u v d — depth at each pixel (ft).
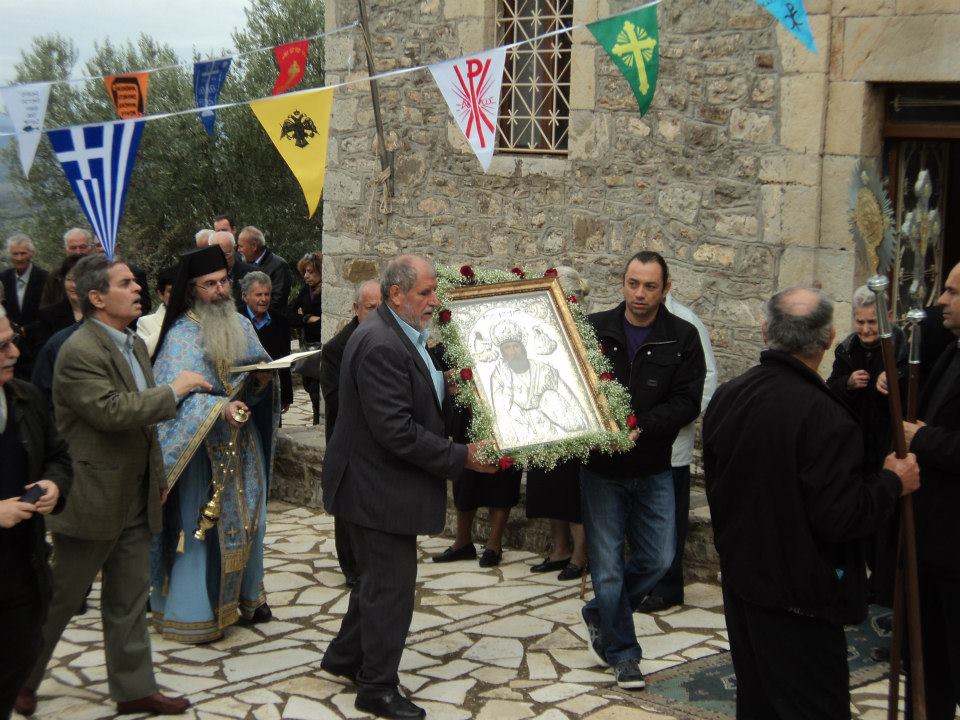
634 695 14.26
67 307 23.65
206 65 20.18
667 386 14.60
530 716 13.62
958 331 11.76
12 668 11.29
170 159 53.72
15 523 10.68
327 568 20.33
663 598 17.62
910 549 11.25
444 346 15.08
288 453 25.49
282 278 29.60
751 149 21.42
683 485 17.65
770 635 10.75
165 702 13.75
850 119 20.22
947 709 12.35
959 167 22.56
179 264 16.20
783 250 21.17
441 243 26.86
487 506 20.04
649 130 22.88
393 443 13.08
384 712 13.53
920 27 19.21
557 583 19.10
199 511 16.12
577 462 18.35
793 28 15.99
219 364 16.07
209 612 16.25
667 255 22.85
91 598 18.90
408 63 26.96
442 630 16.80
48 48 54.95
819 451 10.30
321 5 54.90
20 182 52.34
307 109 16.49
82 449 13.34
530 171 24.93
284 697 14.28
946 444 11.19
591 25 16.56
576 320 15.03
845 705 10.79
